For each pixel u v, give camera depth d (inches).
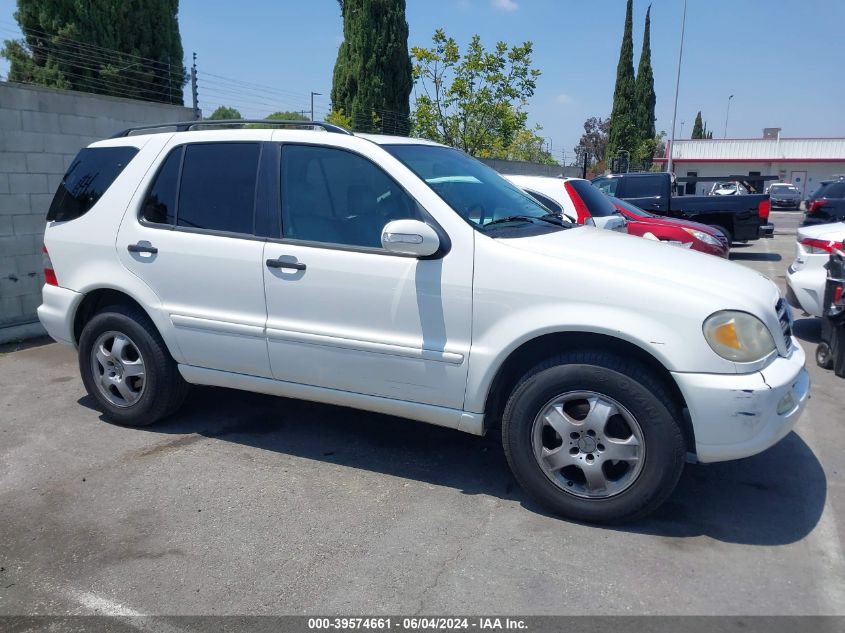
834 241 273.6
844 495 154.6
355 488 156.0
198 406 205.3
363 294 151.3
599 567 126.1
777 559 129.3
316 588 119.7
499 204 167.3
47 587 120.3
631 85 1584.6
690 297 130.7
